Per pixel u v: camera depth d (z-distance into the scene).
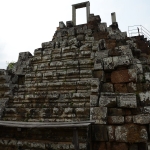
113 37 10.89
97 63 5.64
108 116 4.75
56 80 9.08
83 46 10.32
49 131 6.28
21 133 6.67
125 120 4.64
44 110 7.32
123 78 5.20
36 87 8.89
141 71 6.03
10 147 6.52
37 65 10.52
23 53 11.82
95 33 11.77
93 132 4.66
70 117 6.76
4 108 8.02
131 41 10.93
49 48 11.86
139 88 5.30
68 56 10.23
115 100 4.83
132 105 4.62
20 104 8.16
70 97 7.57
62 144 5.78
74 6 14.68
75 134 4.60
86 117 6.57
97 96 5.07
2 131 6.98
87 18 13.70
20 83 10.13
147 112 4.62
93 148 4.59
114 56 5.68
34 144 6.13
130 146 4.41
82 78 8.66
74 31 12.80
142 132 4.35
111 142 4.52
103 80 5.36
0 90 9.00
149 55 11.55
